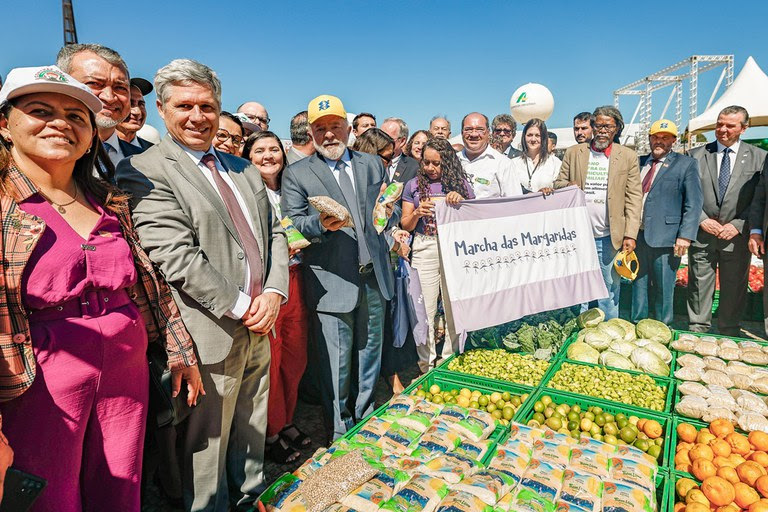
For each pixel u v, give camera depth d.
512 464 2.92
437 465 2.87
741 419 3.31
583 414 3.82
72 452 1.87
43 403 1.77
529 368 4.52
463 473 2.82
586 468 2.91
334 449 3.15
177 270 2.34
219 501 2.73
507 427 3.53
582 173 6.03
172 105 2.48
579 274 5.23
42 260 1.76
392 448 3.16
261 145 4.17
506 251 4.86
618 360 4.58
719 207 6.15
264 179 4.28
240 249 2.66
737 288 6.24
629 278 5.72
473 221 4.71
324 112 3.56
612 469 2.90
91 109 1.93
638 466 2.92
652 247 6.09
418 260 5.21
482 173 5.96
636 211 5.72
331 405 3.82
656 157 6.10
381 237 3.91
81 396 1.87
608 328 5.11
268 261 2.98
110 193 2.12
